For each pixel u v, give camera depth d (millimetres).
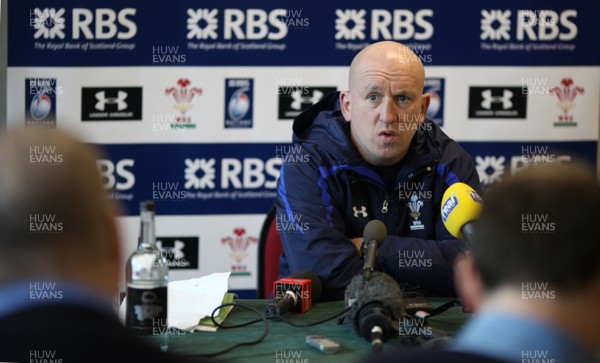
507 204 1677
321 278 4309
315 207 4652
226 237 7066
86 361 1663
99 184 1776
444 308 3619
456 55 7105
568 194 1655
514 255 1650
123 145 6859
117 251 1799
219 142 6965
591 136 7324
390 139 4641
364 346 3225
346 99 4926
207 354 3061
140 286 3100
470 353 1612
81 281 1733
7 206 1696
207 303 3648
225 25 6852
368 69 4641
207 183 6992
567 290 1633
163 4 6773
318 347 3168
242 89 6930
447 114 7152
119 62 6785
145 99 6848
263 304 3852
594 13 7203
